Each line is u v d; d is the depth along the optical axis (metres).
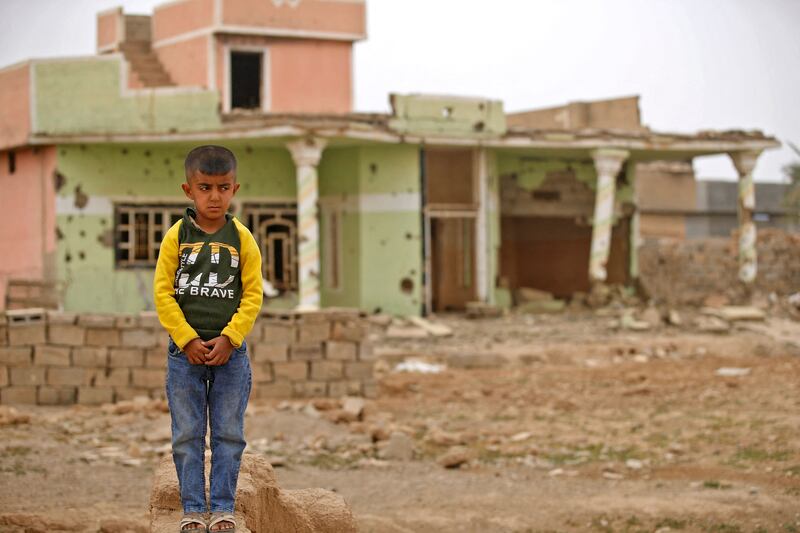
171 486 4.88
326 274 26.55
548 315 26.02
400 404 14.78
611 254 30.17
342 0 28.67
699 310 26.33
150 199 24.81
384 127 24.27
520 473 10.39
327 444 11.52
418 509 8.76
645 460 10.83
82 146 24.50
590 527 8.17
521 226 31.97
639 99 31.27
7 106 24.91
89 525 7.60
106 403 13.59
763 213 50.31
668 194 46.94
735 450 11.16
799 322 25.58
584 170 28.92
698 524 8.11
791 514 8.29
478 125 25.27
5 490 8.78
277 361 14.22
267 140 23.66
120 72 23.92
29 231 25.19
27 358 13.48
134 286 24.61
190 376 4.45
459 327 23.55
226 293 4.41
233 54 28.55
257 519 4.98
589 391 16.06
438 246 27.92
